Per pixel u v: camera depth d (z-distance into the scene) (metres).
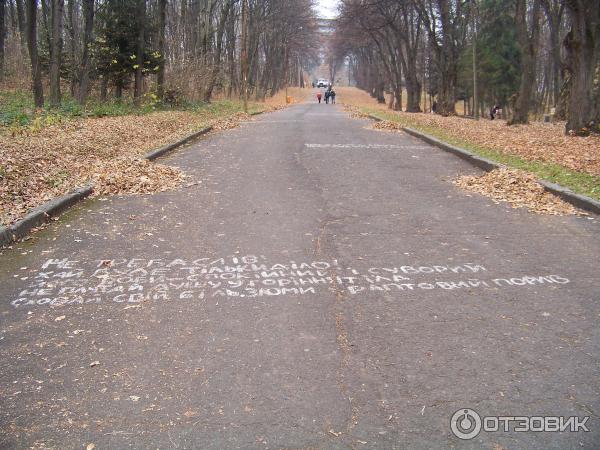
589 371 3.94
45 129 15.01
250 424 3.38
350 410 3.51
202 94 33.31
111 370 3.98
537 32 25.17
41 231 7.30
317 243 6.93
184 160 13.27
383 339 4.43
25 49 33.25
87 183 9.63
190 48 37.19
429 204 9.01
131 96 31.09
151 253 6.52
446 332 4.55
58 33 21.52
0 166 9.73
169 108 27.34
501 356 4.16
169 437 3.26
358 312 4.93
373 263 6.20
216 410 3.52
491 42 46.66
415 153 14.70
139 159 11.66
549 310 4.96
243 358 4.14
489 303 5.12
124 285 5.56
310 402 3.60
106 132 15.54
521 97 24.47
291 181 10.84
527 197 9.13
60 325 4.70
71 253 6.49
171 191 9.83
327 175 11.49
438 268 6.05
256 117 31.72
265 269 6.01
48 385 3.80
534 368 3.99
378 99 74.25
